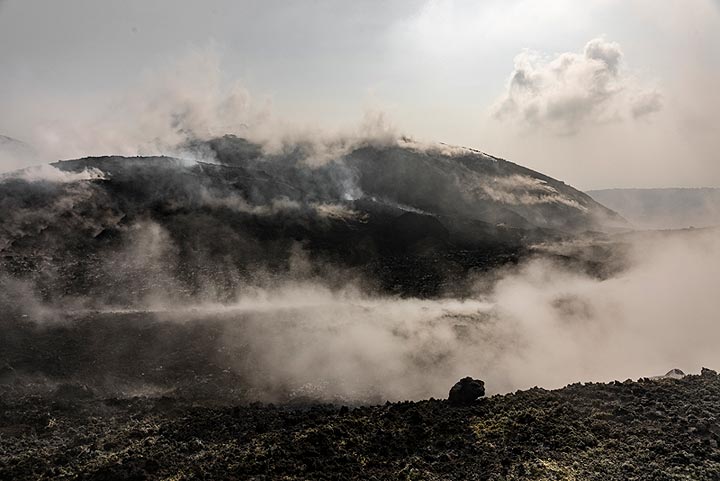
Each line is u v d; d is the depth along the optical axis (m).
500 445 16.69
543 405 19.42
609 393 20.22
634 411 18.41
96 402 23.17
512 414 18.70
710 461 14.81
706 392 19.78
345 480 14.93
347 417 19.42
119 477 15.25
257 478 15.05
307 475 15.20
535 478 14.38
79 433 19.45
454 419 18.75
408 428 18.33
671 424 17.23
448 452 16.52
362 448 16.94
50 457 16.95
